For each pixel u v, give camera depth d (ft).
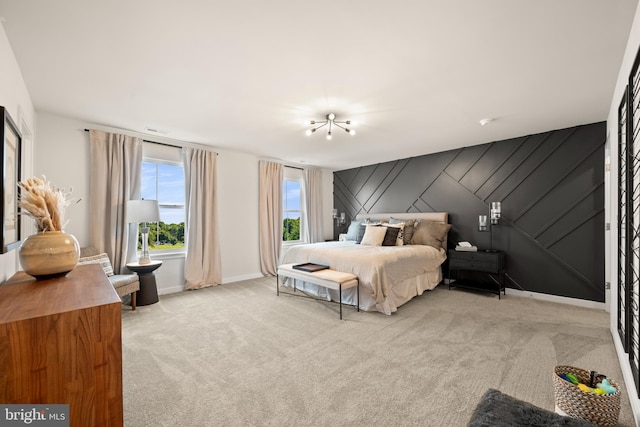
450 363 7.00
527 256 12.95
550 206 12.34
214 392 5.87
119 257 11.74
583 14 5.26
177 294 13.26
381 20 5.46
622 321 6.93
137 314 10.57
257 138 13.52
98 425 3.29
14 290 3.92
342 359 7.23
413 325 9.49
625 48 6.31
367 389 5.97
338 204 21.90
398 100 9.17
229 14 5.29
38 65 7.07
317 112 10.21
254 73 7.48
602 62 6.91
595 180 11.28
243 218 16.52
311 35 5.92
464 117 10.68
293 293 13.43
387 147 15.15
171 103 9.43
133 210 11.48
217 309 11.14
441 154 16.01
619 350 7.12
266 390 5.94
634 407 5.31
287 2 4.99
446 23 5.54
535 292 12.73
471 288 14.02
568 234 11.90
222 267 15.56
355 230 17.25
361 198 20.24
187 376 6.47
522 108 9.82
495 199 13.94
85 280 4.51
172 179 14.08
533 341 8.20
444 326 9.39
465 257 13.65
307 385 6.11
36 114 10.23
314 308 11.27
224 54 6.63
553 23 5.52
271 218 17.65
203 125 11.64
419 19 5.42
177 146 14.07
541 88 8.31
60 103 9.43
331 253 12.48
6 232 4.75
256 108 9.84
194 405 5.47
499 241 13.76
